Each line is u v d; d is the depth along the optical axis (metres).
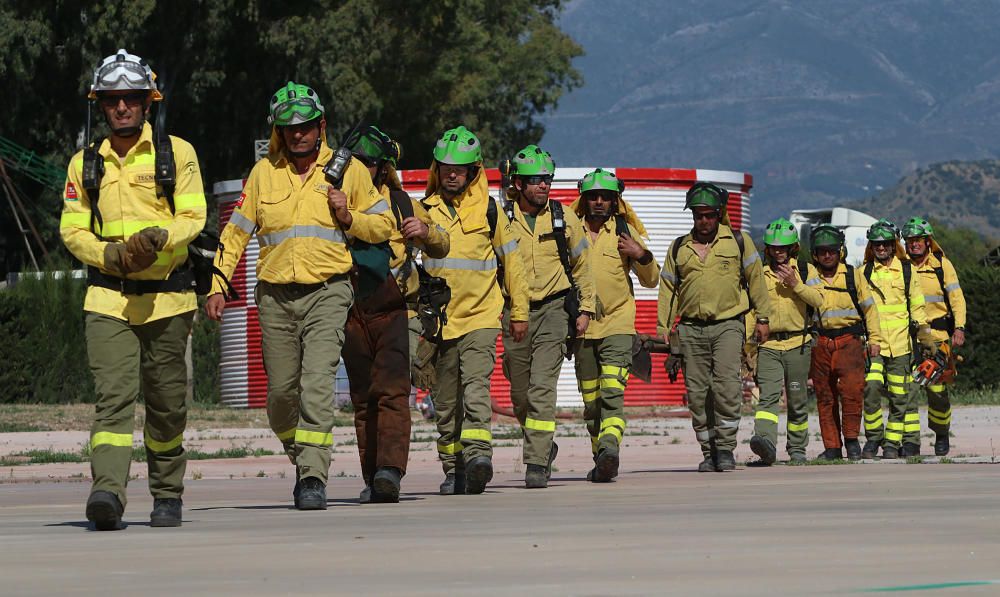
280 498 27.44
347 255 23.06
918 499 22.30
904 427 43.66
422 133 169.50
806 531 16.27
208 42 142.12
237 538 16.78
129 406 19.52
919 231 44.22
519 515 19.95
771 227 39.06
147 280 19.58
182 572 12.96
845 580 11.60
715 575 12.07
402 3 158.62
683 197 84.56
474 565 13.17
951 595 10.62
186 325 19.81
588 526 17.56
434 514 20.64
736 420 34.75
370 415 24.94
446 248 26.44
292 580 12.22
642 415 81.94
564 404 86.50
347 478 36.50
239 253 23.28
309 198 22.83
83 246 19.27
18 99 141.38
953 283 44.62
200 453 46.69
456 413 28.11
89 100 19.69
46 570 13.25
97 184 19.45
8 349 93.19
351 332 24.44
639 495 25.05
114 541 16.69
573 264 30.27
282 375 23.30
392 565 13.30
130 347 19.55
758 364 38.69
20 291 95.62
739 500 22.83
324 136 23.30
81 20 140.38
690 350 35.12
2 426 70.81
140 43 139.75
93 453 19.25
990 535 15.55
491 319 27.77
